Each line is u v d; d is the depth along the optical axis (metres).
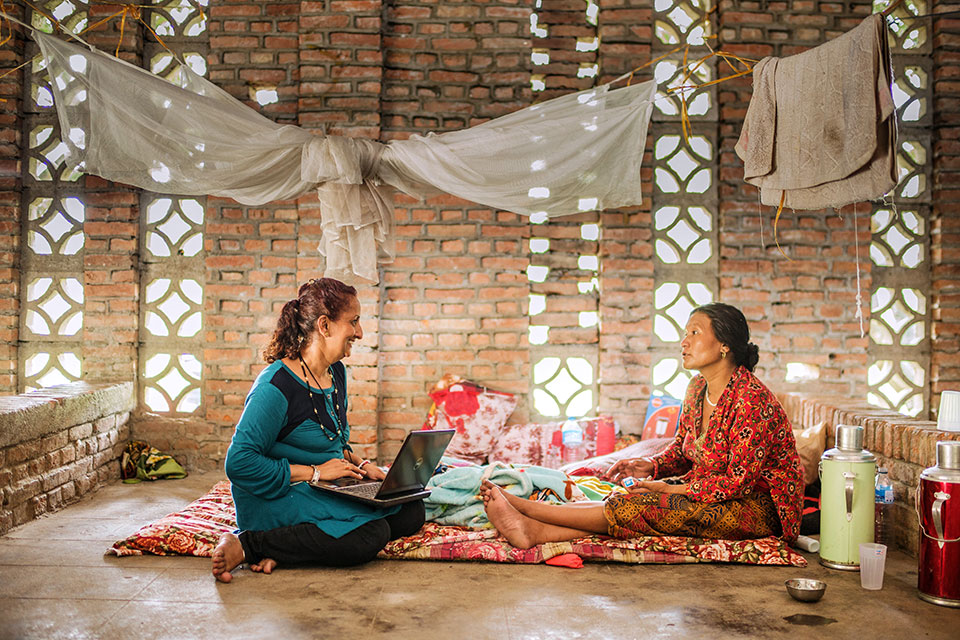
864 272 6.09
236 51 6.05
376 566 3.91
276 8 6.04
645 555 3.99
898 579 3.82
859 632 3.19
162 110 4.86
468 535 4.13
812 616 3.34
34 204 6.13
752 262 6.05
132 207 6.05
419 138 5.08
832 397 5.60
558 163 5.00
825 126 4.25
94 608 3.34
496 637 3.10
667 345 6.14
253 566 3.81
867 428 4.69
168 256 6.16
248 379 6.09
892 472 4.45
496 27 6.04
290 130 4.96
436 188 5.31
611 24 6.00
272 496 3.78
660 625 3.23
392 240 5.38
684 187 6.12
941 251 6.06
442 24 6.05
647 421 5.89
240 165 5.01
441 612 3.33
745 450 4.04
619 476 4.48
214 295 6.08
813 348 6.07
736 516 4.09
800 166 4.37
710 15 6.07
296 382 3.90
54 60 4.81
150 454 5.93
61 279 6.16
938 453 3.58
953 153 6.04
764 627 3.23
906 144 6.14
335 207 5.05
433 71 6.05
